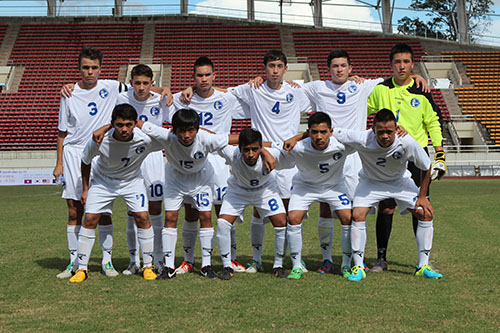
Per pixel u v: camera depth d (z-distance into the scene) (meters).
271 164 4.86
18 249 6.95
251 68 30.45
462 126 26.91
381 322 3.47
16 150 23.97
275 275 5.17
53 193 17.58
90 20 33.84
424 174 5.08
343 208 5.20
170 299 4.16
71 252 5.43
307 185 5.30
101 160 5.11
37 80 28.92
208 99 6.00
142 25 33.59
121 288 4.61
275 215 5.16
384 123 4.70
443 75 31.34
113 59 30.75
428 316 3.61
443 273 5.14
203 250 5.26
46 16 33.56
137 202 5.18
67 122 5.65
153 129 5.05
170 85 28.81
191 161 5.12
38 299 4.20
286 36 33.38
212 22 34.25
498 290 4.38
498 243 7.04
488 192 15.89
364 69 30.67
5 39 31.89
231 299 4.14
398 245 7.06
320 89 6.16
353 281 4.82
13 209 12.43
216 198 5.91
